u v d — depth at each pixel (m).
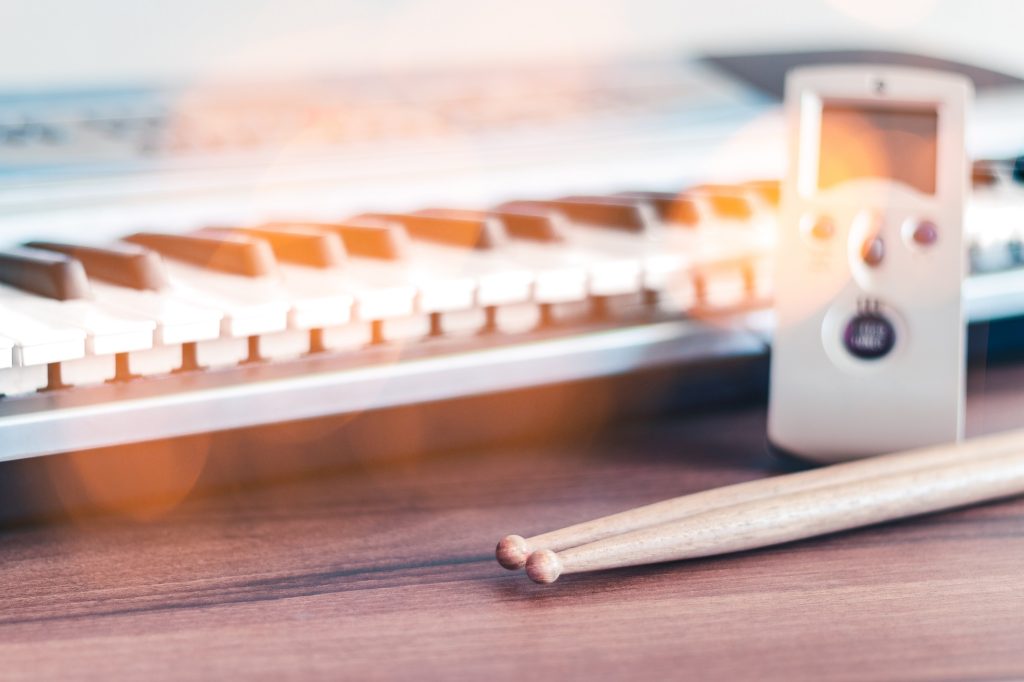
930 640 0.85
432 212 1.05
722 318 1.04
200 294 0.95
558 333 1.00
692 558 0.90
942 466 0.94
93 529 0.94
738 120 1.17
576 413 1.02
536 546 0.88
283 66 1.31
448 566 0.90
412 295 0.96
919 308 0.98
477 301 0.98
